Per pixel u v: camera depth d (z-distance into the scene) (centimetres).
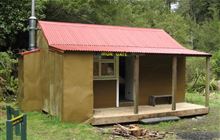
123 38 1348
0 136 891
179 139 958
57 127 1027
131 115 1145
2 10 1702
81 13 2217
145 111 1215
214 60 2416
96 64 1255
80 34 1283
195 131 1059
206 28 3750
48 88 1209
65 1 2050
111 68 1291
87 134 975
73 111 1078
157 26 3108
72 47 1118
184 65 1453
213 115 1327
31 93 1277
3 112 1257
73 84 1078
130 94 1373
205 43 3612
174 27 3175
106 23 2422
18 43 1936
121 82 1404
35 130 995
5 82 1572
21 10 1734
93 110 1181
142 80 1357
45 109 1242
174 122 1183
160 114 1207
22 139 685
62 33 1251
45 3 1916
